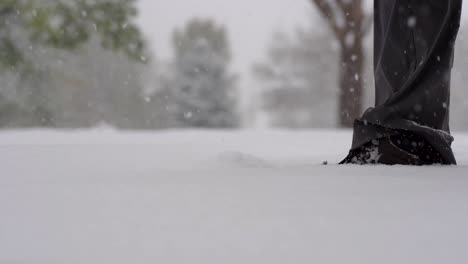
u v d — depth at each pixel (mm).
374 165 2229
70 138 5547
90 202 1283
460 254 822
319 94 26812
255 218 1093
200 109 30047
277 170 2008
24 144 4090
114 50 10680
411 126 2279
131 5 10680
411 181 1649
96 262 789
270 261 793
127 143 4281
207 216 1116
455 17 2318
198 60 30422
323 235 945
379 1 2604
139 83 31375
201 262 791
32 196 1369
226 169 2084
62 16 10133
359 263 780
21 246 878
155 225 1034
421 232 962
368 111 2406
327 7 11820
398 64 2449
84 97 29172
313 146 4242
